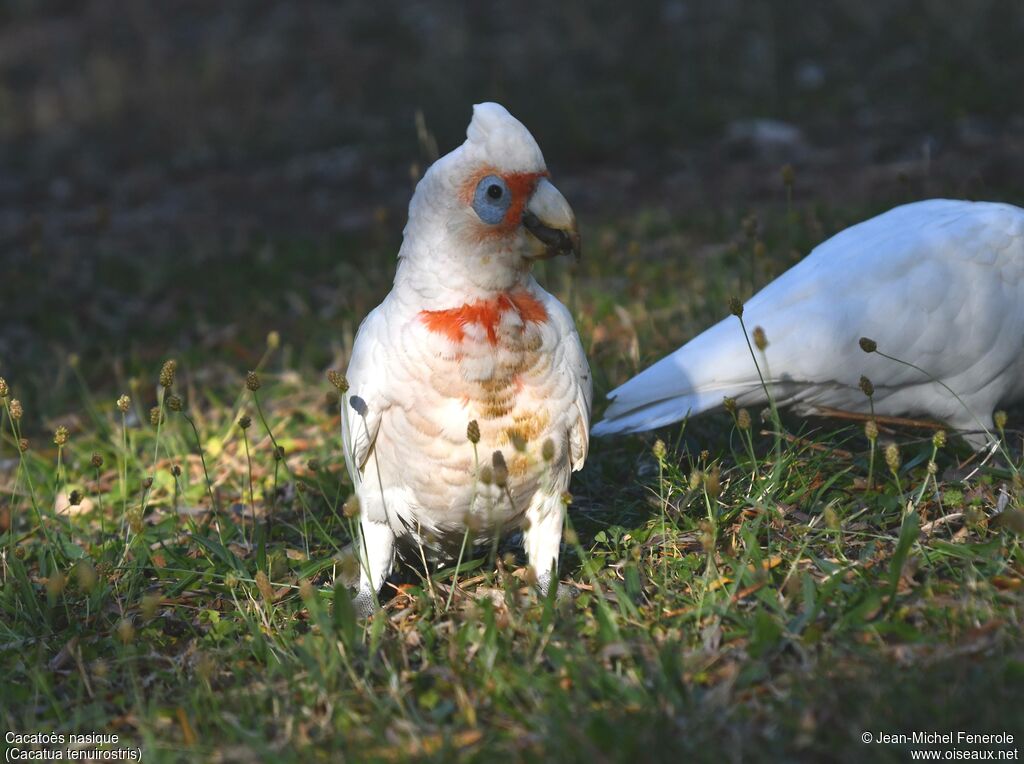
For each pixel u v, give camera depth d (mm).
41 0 34812
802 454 9102
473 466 7203
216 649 7449
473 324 6984
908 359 8625
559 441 7348
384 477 7473
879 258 8711
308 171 21953
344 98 25547
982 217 8828
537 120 21469
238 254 17703
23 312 15969
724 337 8781
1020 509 7680
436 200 7008
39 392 13273
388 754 6191
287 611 7879
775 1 25312
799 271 9008
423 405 7090
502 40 26875
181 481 10477
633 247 13383
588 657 6773
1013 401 9273
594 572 7867
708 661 6758
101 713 6816
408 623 7664
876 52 22219
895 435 9438
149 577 8727
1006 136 17500
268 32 30281
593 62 24453
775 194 16922
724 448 9516
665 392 8727
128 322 15602
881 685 6195
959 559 7512
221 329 14922
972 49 20906
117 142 25375
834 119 19766
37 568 9070
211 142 24406
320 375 12922
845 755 5805
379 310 7465
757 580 7348
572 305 11977
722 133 20109
